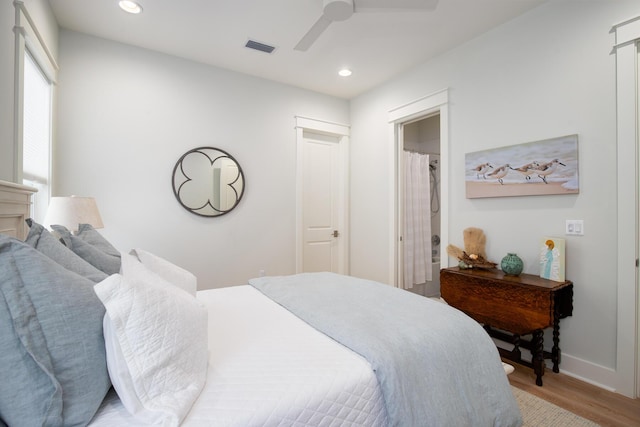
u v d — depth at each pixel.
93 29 2.60
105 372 0.84
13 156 1.58
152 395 0.83
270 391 0.93
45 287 0.81
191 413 0.83
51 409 0.73
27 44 1.81
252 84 3.48
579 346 2.11
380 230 3.73
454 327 1.34
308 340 1.28
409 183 3.92
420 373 1.11
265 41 2.79
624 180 1.91
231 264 3.37
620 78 1.92
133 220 2.87
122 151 2.81
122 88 2.81
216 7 2.32
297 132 3.78
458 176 2.84
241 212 3.43
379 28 2.57
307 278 2.24
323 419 0.92
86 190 2.67
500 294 2.20
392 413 1.00
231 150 3.36
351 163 4.17
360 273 4.01
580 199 2.09
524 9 2.34
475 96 2.71
